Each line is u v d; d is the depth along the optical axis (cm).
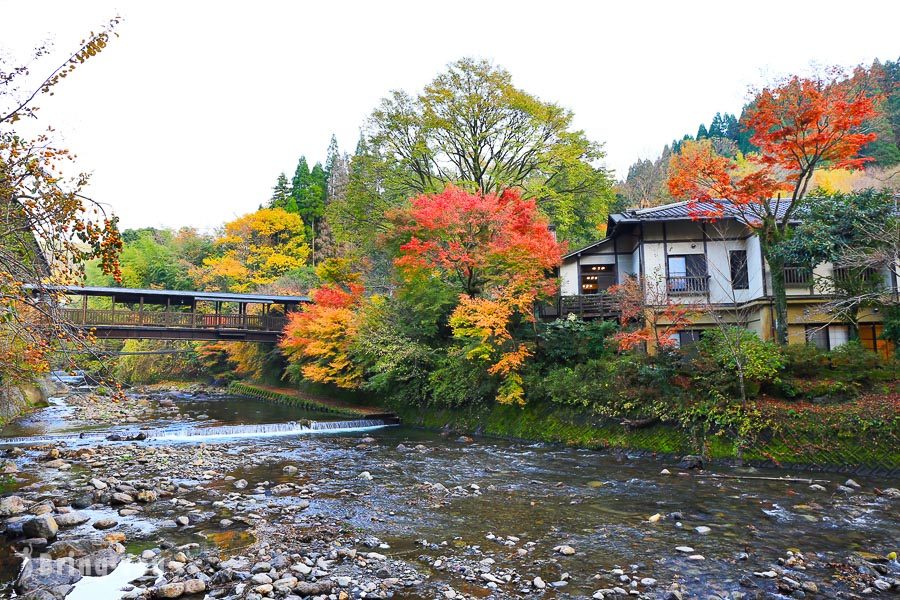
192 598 636
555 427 1812
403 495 1145
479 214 2041
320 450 1712
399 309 2602
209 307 4819
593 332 2023
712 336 1684
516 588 677
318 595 651
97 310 3106
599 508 1038
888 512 980
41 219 782
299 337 2861
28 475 1298
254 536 863
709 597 648
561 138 3014
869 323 2012
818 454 1321
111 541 823
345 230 3341
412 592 665
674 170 1900
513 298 1944
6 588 655
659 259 2309
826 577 704
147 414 2727
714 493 1136
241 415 2688
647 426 1598
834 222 1700
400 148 3083
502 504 1072
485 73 2923
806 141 1616
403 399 2488
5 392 2508
